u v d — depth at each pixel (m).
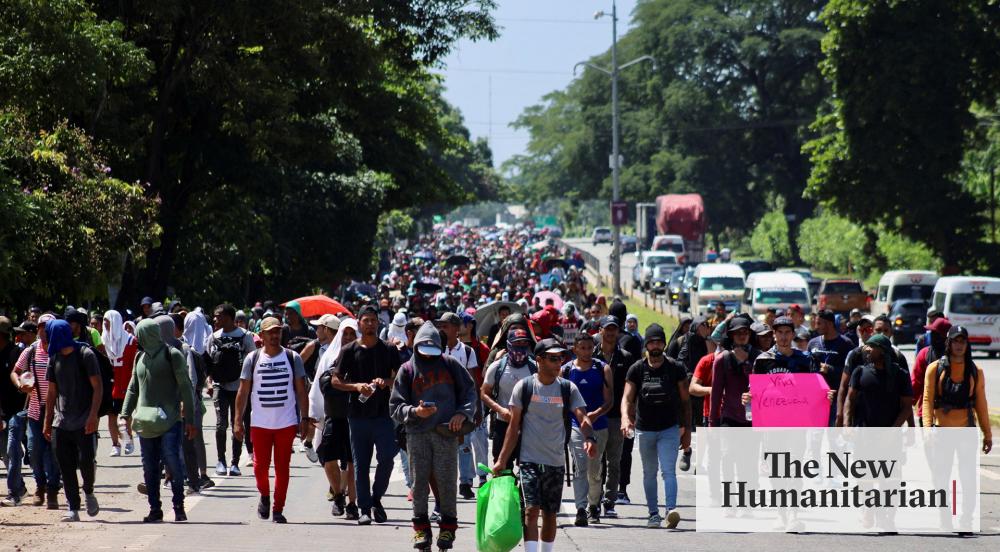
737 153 199.75
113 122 55.91
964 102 108.62
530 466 19.48
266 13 57.62
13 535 21.92
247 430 32.25
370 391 23.23
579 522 24.30
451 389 20.28
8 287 40.66
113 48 48.72
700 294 103.06
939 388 24.05
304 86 65.75
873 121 109.06
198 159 62.22
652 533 23.39
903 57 106.06
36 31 46.47
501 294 70.69
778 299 87.62
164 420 23.83
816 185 112.50
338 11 61.56
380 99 81.31
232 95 59.78
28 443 26.97
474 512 26.03
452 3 68.25
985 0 107.00
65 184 45.19
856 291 94.88
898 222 114.75
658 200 161.50
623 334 28.11
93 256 44.97
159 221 61.06
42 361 26.11
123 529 22.84
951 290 78.81
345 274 85.56
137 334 24.02
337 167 84.75
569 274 111.19
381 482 23.83
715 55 199.75
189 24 58.19
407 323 29.78
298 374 24.02
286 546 20.94
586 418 19.56
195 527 23.19
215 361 31.47
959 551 21.69
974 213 109.81
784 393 24.38
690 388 25.83
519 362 22.06
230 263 74.62
